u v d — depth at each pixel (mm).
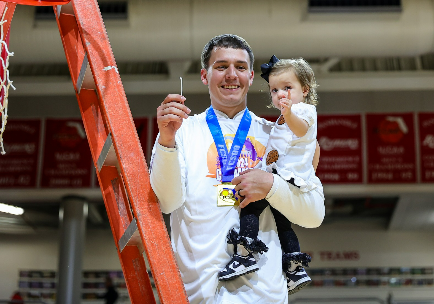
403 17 8125
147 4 8156
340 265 14680
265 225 1891
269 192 1745
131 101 11164
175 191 1728
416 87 11141
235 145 2004
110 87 1704
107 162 1817
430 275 14555
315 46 8258
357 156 11055
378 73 11242
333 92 11188
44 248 14875
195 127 2037
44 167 11258
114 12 8156
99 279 14617
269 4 8031
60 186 11203
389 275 14602
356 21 8086
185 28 8055
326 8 8023
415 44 8281
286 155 1877
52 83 11391
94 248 14867
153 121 11070
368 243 14797
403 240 14797
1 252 14766
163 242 1576
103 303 14453
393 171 10984
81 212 11320
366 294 14469
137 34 8109
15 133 11352
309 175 1875
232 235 1775
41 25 8250
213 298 1756
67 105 11414
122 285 14570
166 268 1544
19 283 14609
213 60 2039
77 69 1988
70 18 2049
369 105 11180
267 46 8227
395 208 13977
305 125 1843
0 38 1949
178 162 1703
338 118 11195
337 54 8438
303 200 1794
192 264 1802
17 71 11570
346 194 11094
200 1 8102
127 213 1848
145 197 1621
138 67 11508
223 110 2109
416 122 11086
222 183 1906
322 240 14844
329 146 11133
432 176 10898
